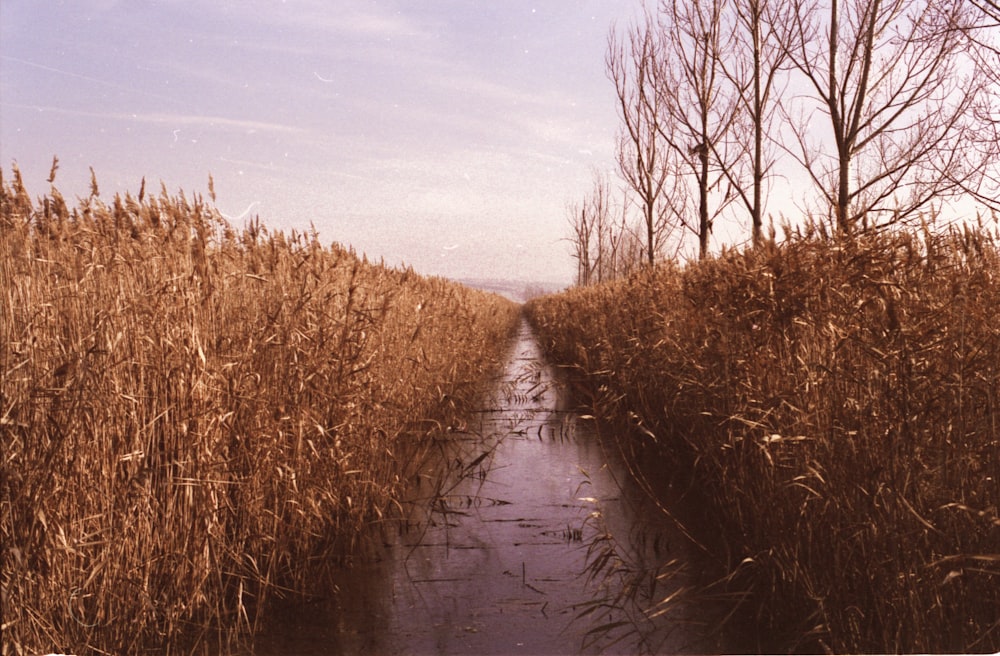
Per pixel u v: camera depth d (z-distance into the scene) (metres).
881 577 3.15
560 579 4.36
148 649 3.43
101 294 3.61
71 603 3.18
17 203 3.67
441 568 4.57
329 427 4.84
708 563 4.54
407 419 6.90
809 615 3.44
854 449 3.40
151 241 4.13
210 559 3.80
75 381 3.19
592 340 11.47
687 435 6.41
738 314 4.93
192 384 3.72
